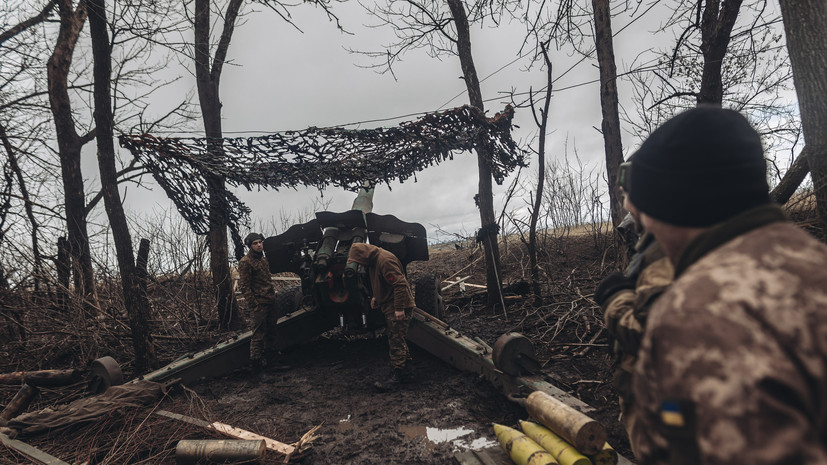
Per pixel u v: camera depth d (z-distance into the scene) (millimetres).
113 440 3975
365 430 4234
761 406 555
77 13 7898
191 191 5906
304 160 5707
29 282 6949
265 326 6078
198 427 4090
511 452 3203
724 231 753
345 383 5484
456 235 11430
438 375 5453
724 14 4742
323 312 6438
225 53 8570
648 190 818
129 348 6930
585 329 6219
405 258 6562
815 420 574
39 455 3719
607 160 5949
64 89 7691
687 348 616
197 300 8117
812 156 3629
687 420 605
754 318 606
